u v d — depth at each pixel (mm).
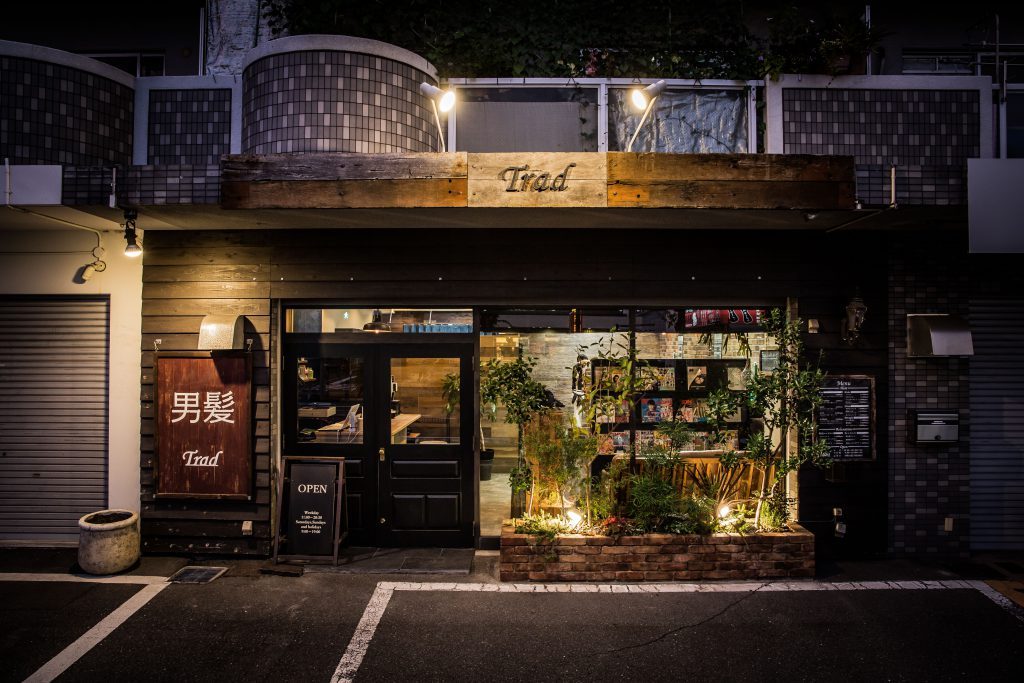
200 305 5848
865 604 4855
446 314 6027
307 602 4852
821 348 5840
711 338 6074
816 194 4961
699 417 6055
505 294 5824
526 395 5984
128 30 6484
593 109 5949
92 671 3883
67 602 4824
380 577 5320
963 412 5914
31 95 5355
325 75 5266
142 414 5848
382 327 6055
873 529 5820
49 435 6227
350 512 6035
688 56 5965
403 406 6027
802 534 5305
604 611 4703
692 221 5500
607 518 5441
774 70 5684
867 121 5734
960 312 5934
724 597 4945
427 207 4922
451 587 5125
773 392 5555
